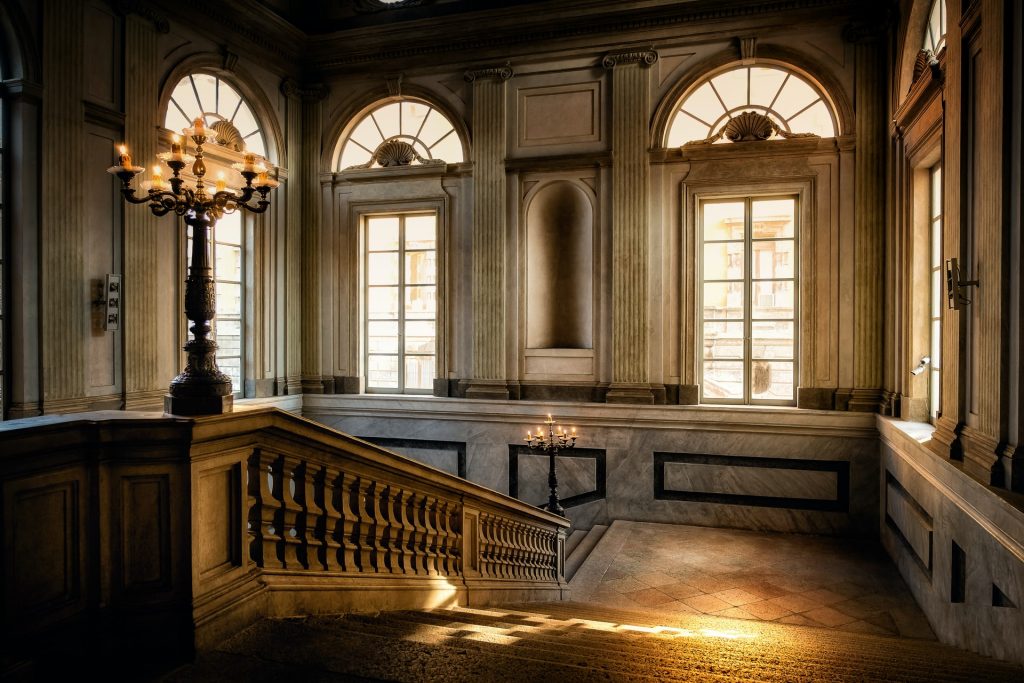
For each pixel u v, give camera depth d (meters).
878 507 7.19
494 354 8.45
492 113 8.43
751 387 7.84
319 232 9.12
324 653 2.17
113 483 2.12
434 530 3.68
